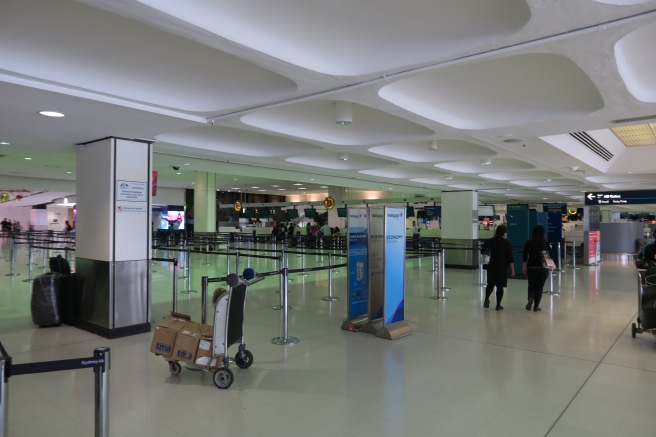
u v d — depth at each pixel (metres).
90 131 6.37
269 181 25.67
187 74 5.25
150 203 7.07
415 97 5.96
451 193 17.05
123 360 5.46
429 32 3.98
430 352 5.85
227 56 4.75
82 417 3.90
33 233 21.52
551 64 5.16
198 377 4.86
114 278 6.60
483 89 6.14
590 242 17.30
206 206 21.75
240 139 9.62
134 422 3.79
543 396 4.39
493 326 7.29
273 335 6.66
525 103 6.42
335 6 3.82
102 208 6.75
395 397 4.35
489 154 9.98
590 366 5.30
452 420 3.86
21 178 20.42
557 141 8.70
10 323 7.43
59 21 3.91
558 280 12.26
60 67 4.48
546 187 17.55
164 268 15.23
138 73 5.08
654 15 3.10
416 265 16.97
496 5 3.56
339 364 5.34
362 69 4.31
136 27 4.04
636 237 23.00
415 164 11.38
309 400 4.27
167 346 4.86
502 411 4.04
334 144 8.39
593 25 3.32
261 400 4.27
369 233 6.95
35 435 3.58
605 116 5.89
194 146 8.94
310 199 37.62
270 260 17.89
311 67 4.17
